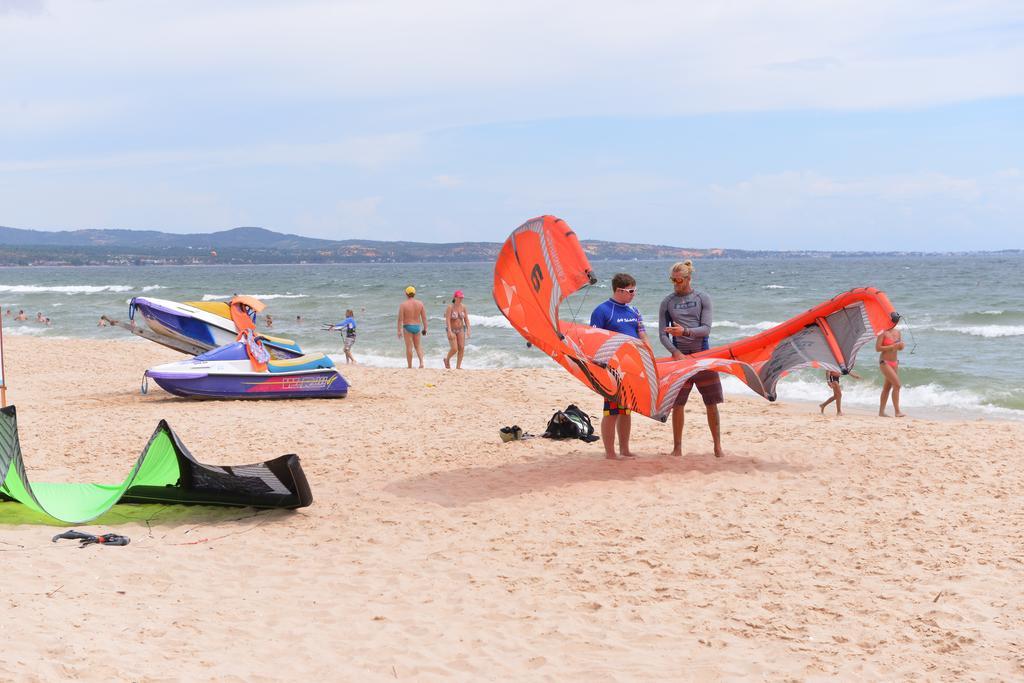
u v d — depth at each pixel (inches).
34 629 184.9
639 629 195.6
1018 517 258.5
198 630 193.2
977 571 218.1
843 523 258.2
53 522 275.9
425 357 1007.0
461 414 505.4
